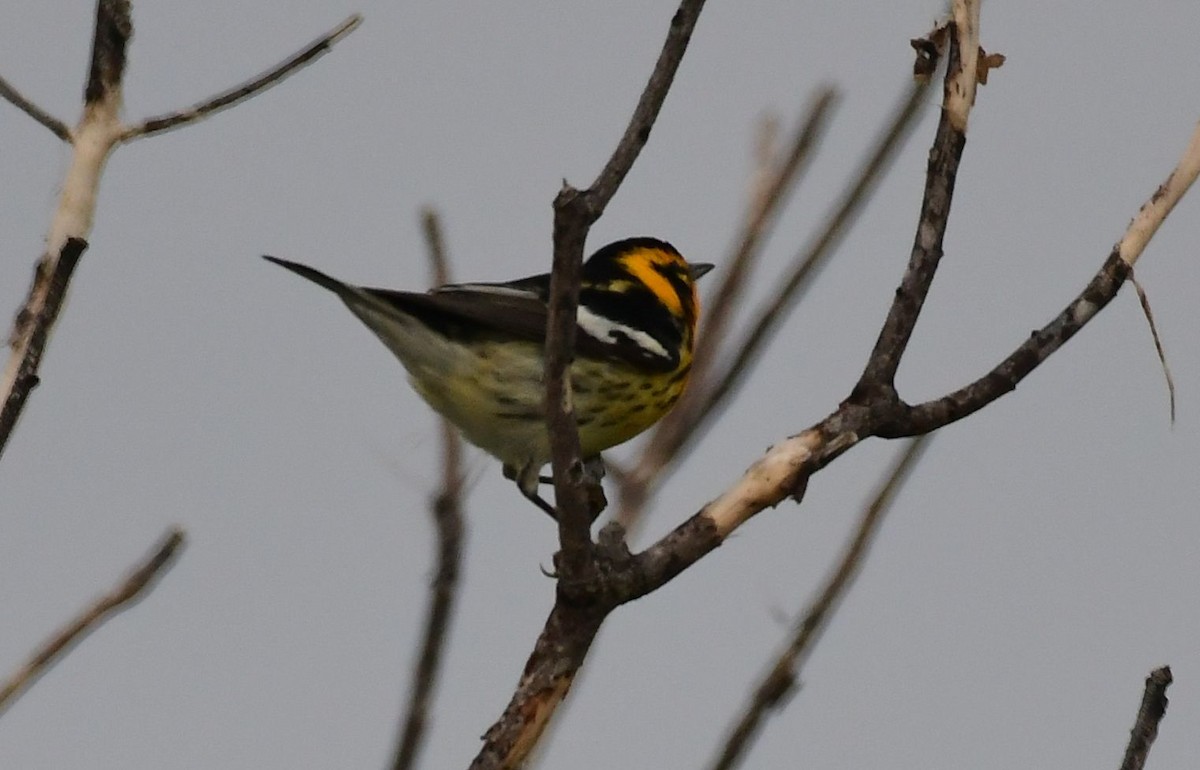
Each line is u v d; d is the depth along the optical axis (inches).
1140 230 381.4
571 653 339.6
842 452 352.5
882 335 362.6
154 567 342.0
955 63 374.9
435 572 351.6
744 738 344.8
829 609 353.7
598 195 300.0
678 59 294.4
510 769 335.3
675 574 342.6
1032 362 369.1
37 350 331.0
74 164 367.9
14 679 325.4
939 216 368.2
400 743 343.9
